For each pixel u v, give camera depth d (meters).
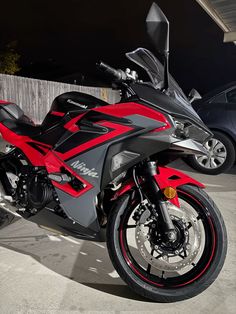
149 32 1.75
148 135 1.80
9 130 2.46
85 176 1.94
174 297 1.93
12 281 2.14
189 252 1.95
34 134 2.34
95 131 1.90
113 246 1.95
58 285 2.12
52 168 2.07
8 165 2.53
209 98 5.09
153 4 1.75
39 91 11.30
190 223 2.00
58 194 2.04
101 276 2.24
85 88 13.19
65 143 2.02
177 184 1.92
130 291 2.10
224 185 4.41
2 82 9.92
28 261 2.39
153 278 2.01
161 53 1.81
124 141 1.83
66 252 2.54
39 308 1.90
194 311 1.91
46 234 2.83
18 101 10.58
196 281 1.94
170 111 1.79
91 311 1.89
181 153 1.89
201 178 4.74
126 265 1.98
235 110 4.75
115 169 1.89
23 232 2.85
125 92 1.99
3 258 2.41
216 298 2.03
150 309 1.92
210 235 1.93
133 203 1.99
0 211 2.92
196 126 1.85
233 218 3.25
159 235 1.96
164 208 1.89
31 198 2.22
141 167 1.98
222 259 1.90
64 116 2.09
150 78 1.99
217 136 4.83
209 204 1.92
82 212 1.99
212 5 8.21
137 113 1.82
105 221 2.14
